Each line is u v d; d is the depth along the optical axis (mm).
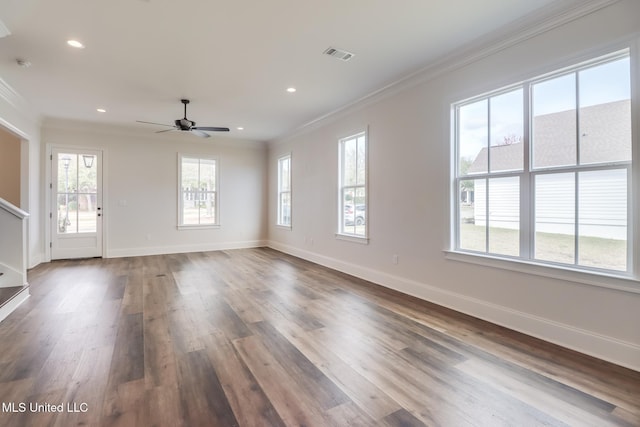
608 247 2324
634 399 1842
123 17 2592
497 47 2904
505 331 2799
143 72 3672
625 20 2162
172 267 5473
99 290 4043
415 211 3807
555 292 2549
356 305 3506
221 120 5812
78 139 6039
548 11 2490
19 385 1947
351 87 4172
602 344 2289
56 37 2900
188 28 2768
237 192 7719
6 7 2441
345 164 5227
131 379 2027
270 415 1700
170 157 6922
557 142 2582
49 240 5848
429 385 1989
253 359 2305
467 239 3305
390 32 2857
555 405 1795
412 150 3834
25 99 4602
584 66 2412
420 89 3717
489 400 1841
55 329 2807
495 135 3031
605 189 2334
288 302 3607
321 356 2357
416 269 3809
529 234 2762
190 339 2631
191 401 1812
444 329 2852
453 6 2480
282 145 7230
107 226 6328
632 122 2156
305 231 6285
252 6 2459
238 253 7004
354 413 1723
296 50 3180
